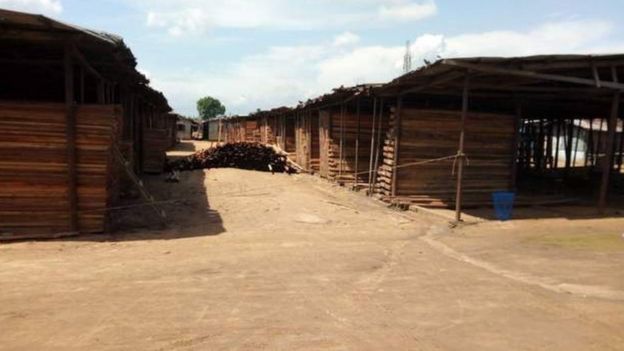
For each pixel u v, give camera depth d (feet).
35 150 30.37
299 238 30.89
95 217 31.55
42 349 13.92
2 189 30.04
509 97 48.83
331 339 14.87
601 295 19.38
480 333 15.48
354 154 61.11
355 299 18.71
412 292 19.69
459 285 20.71
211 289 19.69
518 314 17.22
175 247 27.89
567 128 98.07
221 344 14.35
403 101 55.26
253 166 74.69
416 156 46.03
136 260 24.54
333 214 40.50
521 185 62.34
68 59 30.37
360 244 29.25
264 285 20.35
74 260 24.52
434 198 45.96
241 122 160.76
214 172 68.85
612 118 40.65
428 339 14.97
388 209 43.55
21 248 27.37
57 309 17.13
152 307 17.46
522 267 23.82
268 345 14.34
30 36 29.27
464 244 29.37
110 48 31.78
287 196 50.03
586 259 25.41
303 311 17.30
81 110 30.89
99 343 14.33
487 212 41.86
